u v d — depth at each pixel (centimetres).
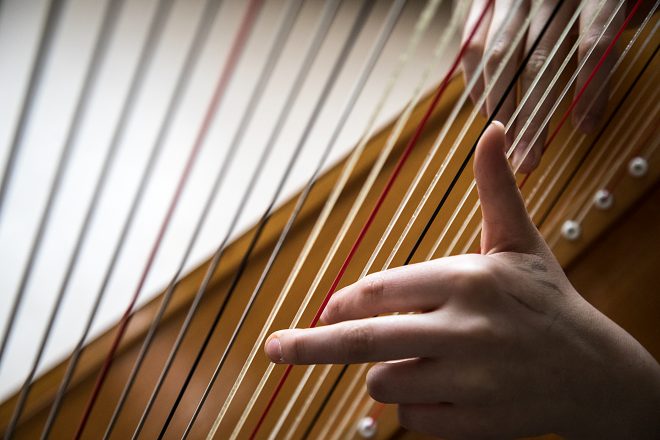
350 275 65
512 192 52
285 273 66
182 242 91
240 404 64
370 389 52
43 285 89
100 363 65
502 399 52
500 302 51
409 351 50
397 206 68
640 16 65
